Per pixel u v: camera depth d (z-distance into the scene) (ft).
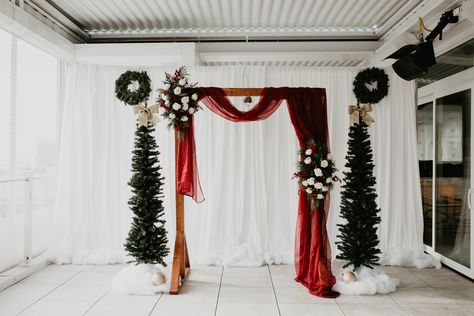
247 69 18.03
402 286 14.32
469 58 14.82
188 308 12.23
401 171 17.85
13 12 13.78
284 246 17.66
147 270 14.21
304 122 14.25
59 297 13.12
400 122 17.93
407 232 17.80
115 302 12.68
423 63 13.67
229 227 17.62
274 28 19.94
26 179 15.51
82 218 17.63
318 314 11.81
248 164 17.75
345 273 13.84
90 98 17.80
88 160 17.87
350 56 21.03
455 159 16.11
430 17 15.17
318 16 18.26
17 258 16.15
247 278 15.19
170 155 17.69
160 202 14.64
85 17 18.30
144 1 16.56
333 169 14.16
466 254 15.43
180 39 20.83
